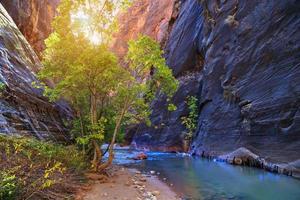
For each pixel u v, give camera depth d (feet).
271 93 42.55
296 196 26.22
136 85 33.53
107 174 34.55
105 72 29.68
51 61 31.45
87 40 31.42
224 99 58.90
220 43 63.36
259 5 49.42
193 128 74.38
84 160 35.19
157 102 93.04
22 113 39.73
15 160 22.76
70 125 50.75
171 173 40.63
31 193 18.56
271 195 26.81
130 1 35.42
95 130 34.04
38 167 23.75
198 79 79.30
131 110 41.14
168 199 25.70
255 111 45.73
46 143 33.06
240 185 31.53
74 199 22.26
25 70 48.60
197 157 62.49
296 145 35.68
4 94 37.68
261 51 46.83
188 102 79.00
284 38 41.06
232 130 53.26
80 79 30.27
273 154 39.99
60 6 32.71
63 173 26.61
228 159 50.67
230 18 59.93
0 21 50.90
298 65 37.45
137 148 92.94
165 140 81.71
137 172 40.55
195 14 89.61
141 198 25.13
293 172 34.71
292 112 37.35
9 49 47.65
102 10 33.68
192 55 84.99
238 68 53.62
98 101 37.47
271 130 41.45
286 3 41.42
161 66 32.40
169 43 105.29
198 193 28.25
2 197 15.85
